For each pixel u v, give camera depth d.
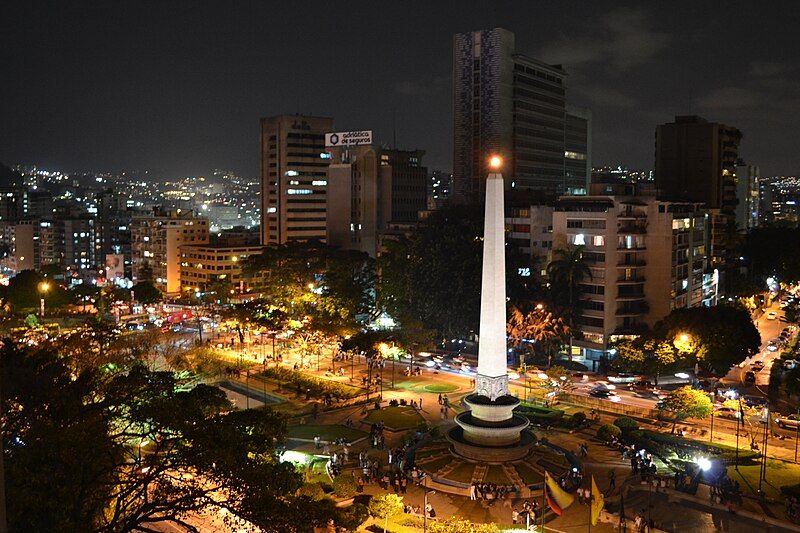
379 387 128.25
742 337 127.62
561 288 152.50
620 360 134.38
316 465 88.56
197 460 42.12
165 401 45.66
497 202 90.94
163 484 43.34
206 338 172.88
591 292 154.38
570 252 150.25
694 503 77.88
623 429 101.44
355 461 92.12
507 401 91.50
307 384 126.94
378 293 183.25
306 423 108.75
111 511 51.00
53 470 41.41
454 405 117.25
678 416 99.94
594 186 173.50
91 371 64.75
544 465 87.94
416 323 148.62
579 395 120.06
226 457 42.12
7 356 62.25
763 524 72.75
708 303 188.62
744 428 102.88
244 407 115.19
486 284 92.00
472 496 80.12
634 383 129.38
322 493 75.06
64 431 43.66
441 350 159.50
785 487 78.88
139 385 55.00
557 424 105.31
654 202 156.00
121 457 50.31
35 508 40.31
